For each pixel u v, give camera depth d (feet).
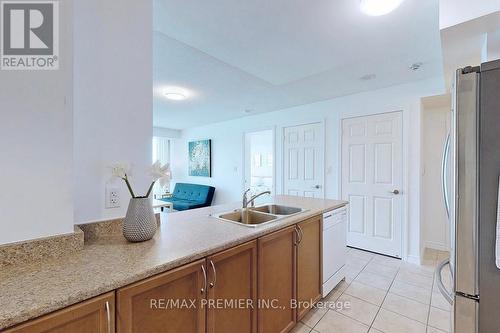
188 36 6.15
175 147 23.38
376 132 11.09
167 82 10.11
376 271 9.22
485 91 3.06
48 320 2.35
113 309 2.81
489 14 4.25
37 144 3.37
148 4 5.03
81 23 4.28
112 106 4.65
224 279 4.19
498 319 3.05
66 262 3.30
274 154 15.31
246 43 6.48
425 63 8.18
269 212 7.86
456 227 3.31
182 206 17.85
